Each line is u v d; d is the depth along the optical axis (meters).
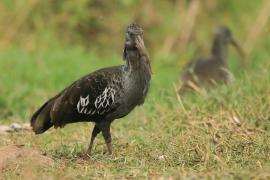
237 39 22.84
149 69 12.06
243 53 20.06
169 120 13.87
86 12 22.59
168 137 12.92
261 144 12.12
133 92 11.98
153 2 23.48
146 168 11.03
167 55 21.66
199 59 17.53
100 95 11.89
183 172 10.56
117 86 11.92
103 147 12.83
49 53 20.64
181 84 15.59
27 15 22.12
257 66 20.30
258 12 23.48
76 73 18.97
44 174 10.50
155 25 23.19
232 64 21.44
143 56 11.95
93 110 11.94
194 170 10.80
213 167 11.07
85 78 11.98
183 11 23.33
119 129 14.07
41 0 22.36
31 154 11.38
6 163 11.09
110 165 11.33
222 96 14.54
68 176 10.41
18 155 11.33
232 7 23.88
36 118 11.89
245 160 11.39
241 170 10.53
